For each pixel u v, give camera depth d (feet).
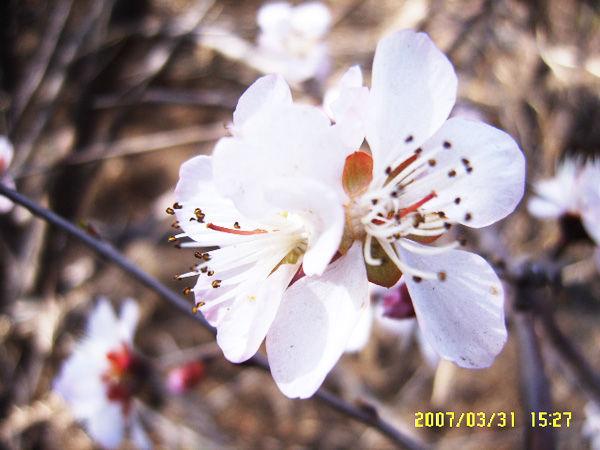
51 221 0.20
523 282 0.21
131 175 0.49
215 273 0.15
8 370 0.40
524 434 0.19
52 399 0.39
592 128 0.41
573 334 0.41
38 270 0.42
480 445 0.41
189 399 0.43
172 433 0.39
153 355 0.45
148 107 0.49
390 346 0.43
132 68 0.47
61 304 0.43
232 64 0.49
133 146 0.44
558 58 0.43
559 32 0.44
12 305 0.41
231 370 0.44
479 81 0.44
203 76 0.49
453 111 0.40
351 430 0.43
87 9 0.46
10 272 0.42
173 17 0.48
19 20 0.47
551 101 0.42
